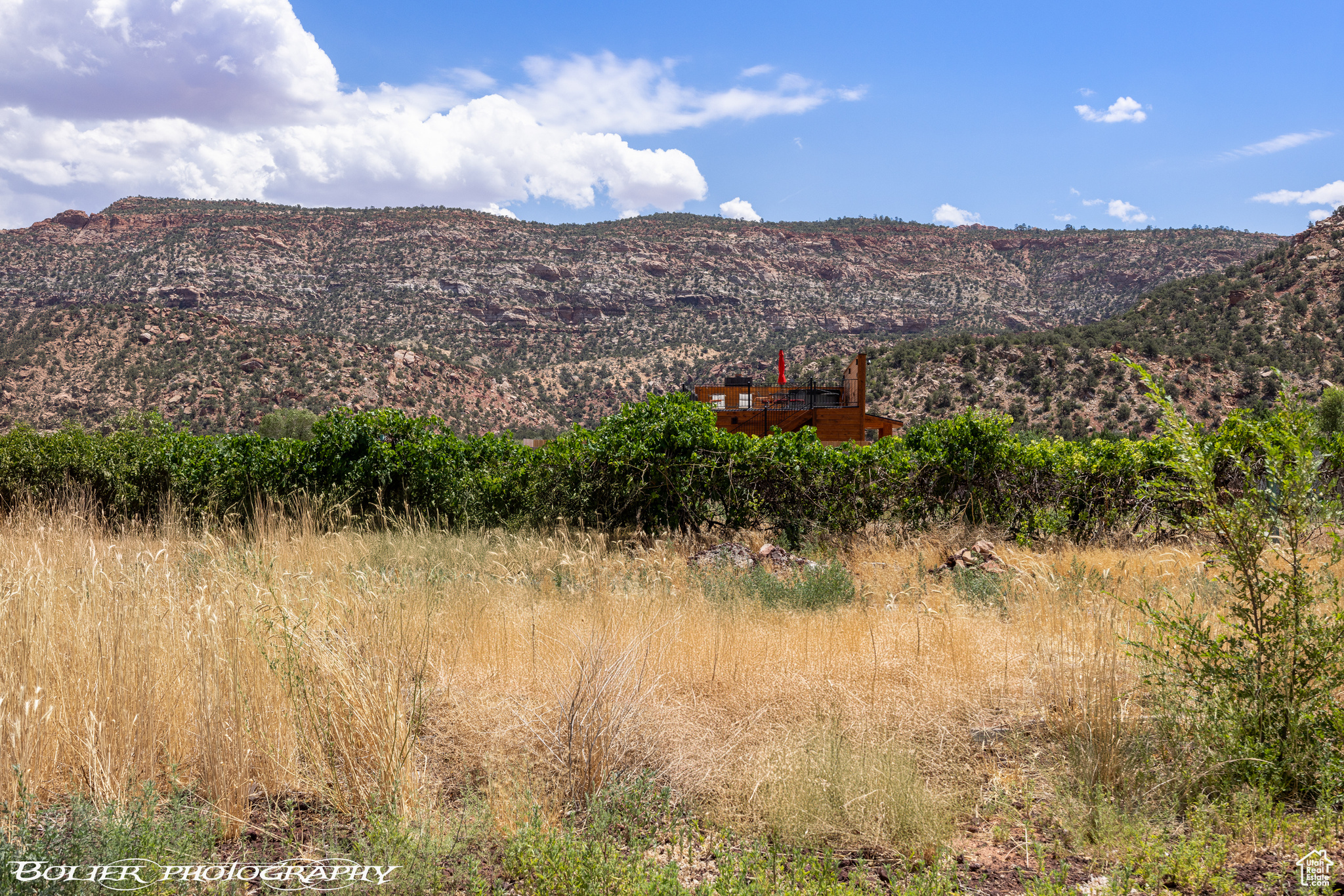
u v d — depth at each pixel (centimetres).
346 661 334
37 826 264
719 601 624
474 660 446
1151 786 317
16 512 940
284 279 16588
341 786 305
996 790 322
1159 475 963
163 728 337
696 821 300
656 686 382
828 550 937
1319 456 367
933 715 392
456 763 349
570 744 326
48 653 353
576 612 538
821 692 415
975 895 247
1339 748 313
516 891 250
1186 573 666
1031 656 459
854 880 252
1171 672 379
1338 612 339
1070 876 259
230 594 394
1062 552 913
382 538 908
